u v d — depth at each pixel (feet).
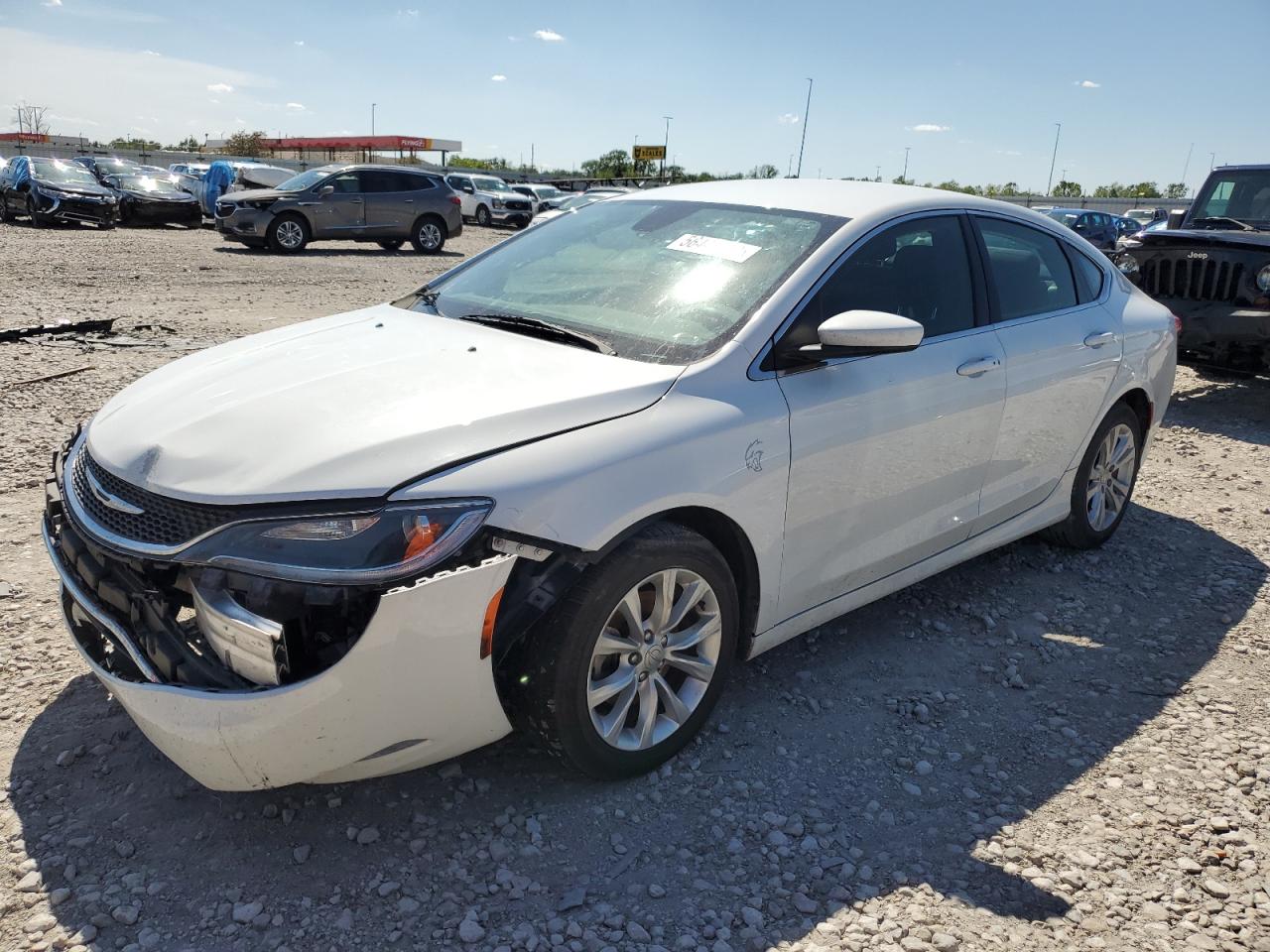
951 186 148.46
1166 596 14.17
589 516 8.19
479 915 7.69
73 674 10.66
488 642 7.95
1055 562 15.24
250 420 8.50
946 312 11.96
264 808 8.75
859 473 10.60
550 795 9.13
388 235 66.90
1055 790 9.63
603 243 12.23
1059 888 8.30
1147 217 103.40
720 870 8.33
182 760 7.67
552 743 8.67
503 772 9.45
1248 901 8.23
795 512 10.03
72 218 69.51
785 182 12.96
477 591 7.78
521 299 11.50
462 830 8.63
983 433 12.18
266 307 36.37
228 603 7.41
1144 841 8.93
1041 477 13.71
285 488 7.56
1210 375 29.91
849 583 11.19
